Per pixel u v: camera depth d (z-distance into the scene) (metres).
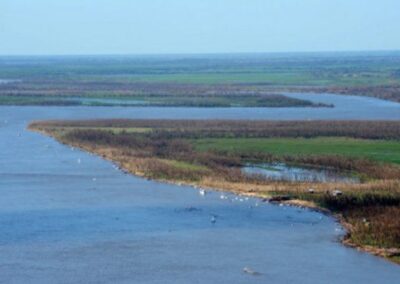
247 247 71.88
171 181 101.31
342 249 71.38
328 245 72.56
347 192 88.56
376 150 124.31
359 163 109.81
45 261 67.62
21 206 87.00
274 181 99.19
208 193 94.19
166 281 62.97
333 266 66.75
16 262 67.31
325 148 126.62
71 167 111.00
